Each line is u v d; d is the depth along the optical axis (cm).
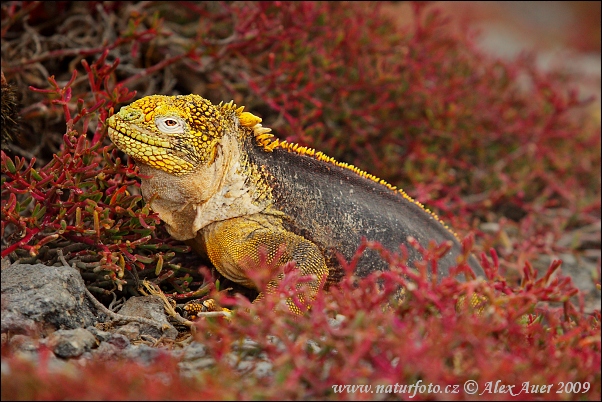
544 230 1464
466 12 2769
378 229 938
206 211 859
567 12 3070
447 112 1420
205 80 1315
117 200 864
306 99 1320
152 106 812
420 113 1439
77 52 1160
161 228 948
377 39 1437
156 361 709
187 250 902
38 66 1177
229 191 860
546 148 1578
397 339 628
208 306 840
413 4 1575
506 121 1605
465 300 749
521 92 1805
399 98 1401
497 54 2234
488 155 1580
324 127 1368
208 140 832
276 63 1334
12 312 739
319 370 654
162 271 905
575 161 1664
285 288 743
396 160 1405
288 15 1305
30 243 859
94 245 850
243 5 1342
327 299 725
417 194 1343
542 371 679
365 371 612
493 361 651
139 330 801
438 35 1650
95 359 695
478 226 1447
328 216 911
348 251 920
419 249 743
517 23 2947
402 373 621
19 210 820
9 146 1098
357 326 637
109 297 882
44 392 621
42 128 1167
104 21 1288
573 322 902
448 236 1043
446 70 1580
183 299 905
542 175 1554
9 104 1047
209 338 761
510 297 732
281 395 643
